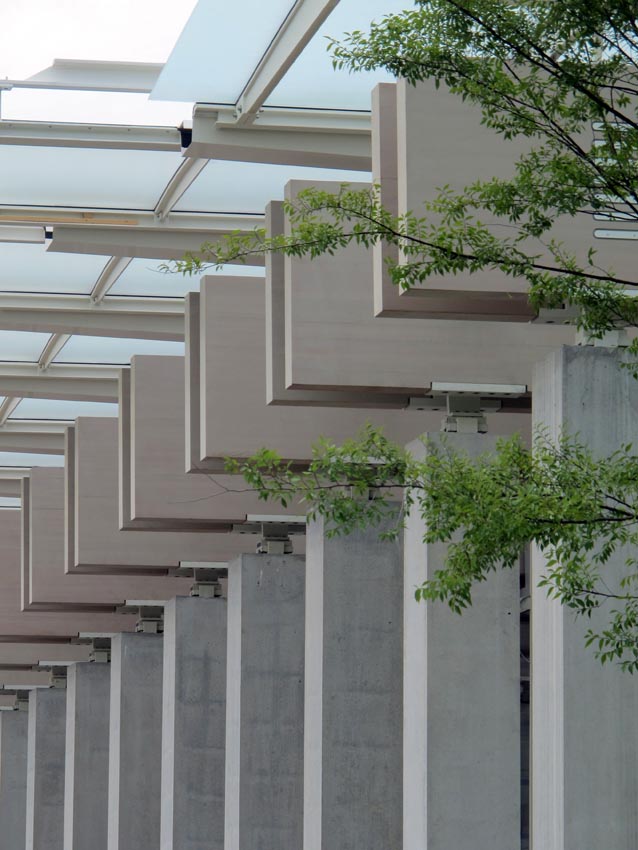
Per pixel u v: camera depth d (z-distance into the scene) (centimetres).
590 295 1266
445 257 1259
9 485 4378
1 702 6038
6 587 4375
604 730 1612
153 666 3794
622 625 1273
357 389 2023
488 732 2062
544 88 1220
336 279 2030
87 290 2800
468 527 1229
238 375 2359
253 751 2817
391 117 1705
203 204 2395
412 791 2100
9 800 5788
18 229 2452
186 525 2866
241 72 1914
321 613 2442
